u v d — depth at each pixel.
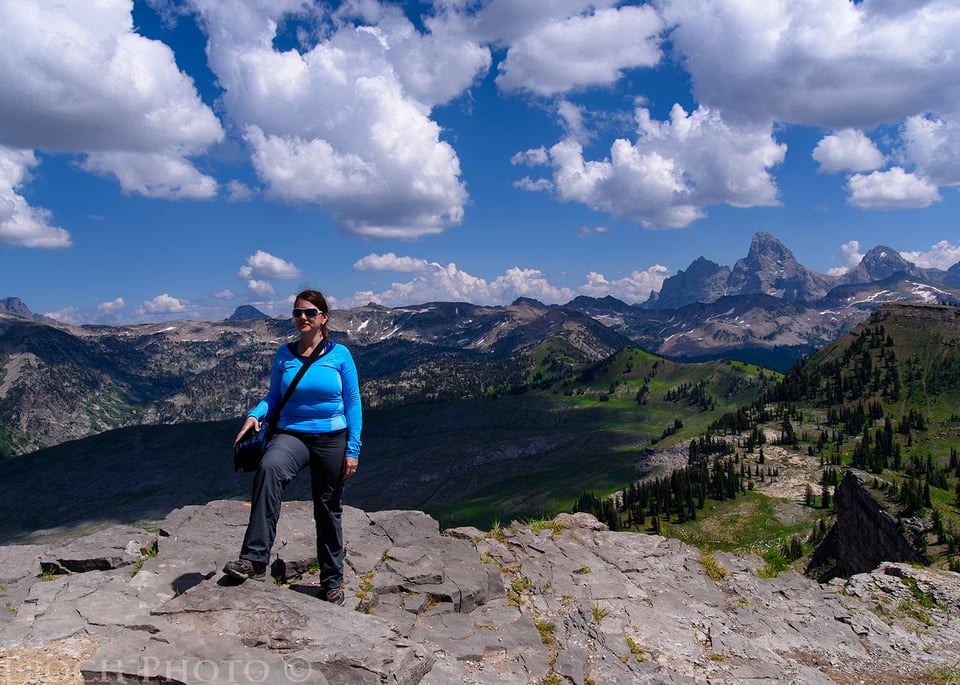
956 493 72.81
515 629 8.59
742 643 9.34
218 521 11.24
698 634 9.55
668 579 11.77
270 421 8.11
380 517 12.38
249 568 7.41
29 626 6.88
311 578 9.11
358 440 8.21
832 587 13.04
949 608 11.92
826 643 9.85
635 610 10.03
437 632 8.15
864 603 12.10
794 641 9.79
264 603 7.03
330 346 8.28
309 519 11.37
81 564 9.14
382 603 8.59
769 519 162.00
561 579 10.78
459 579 9.56
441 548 10.97
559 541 12.80
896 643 10.13
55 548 9.98
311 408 7.97
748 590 11.74
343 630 6.71
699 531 161.12
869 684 8.76
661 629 9.51
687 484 181.88
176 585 8.27
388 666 6.08
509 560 11.27
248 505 12.27
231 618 6.69
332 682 5.82
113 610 7.32
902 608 11.98
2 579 8.91
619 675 7.86
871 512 75.19
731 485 181.25
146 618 6.88
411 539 11.23
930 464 162.75
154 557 9.49
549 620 9.16
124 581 8.34
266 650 6.15
